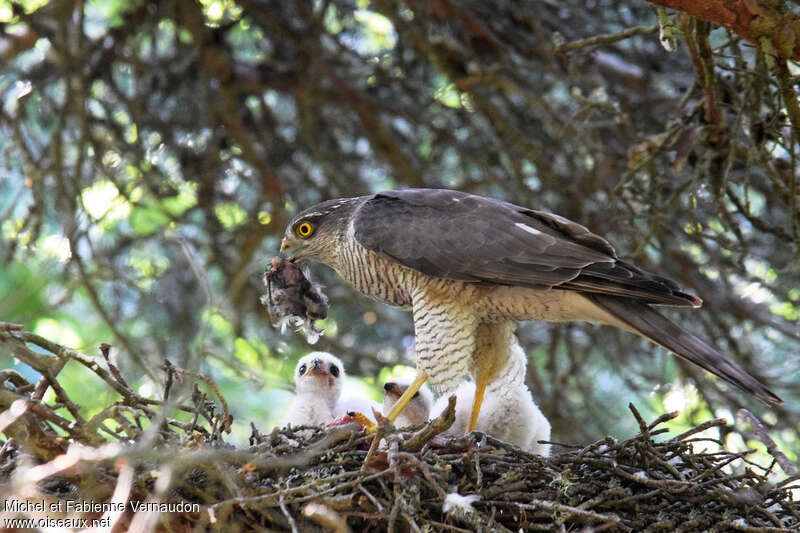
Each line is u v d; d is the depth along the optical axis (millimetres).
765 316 13695
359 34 15133
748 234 13992
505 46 13609
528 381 14164
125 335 12227
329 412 10297
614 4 13969
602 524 7508
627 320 8719
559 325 13914
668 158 13008
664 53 13820
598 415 14312
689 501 7703
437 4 13250
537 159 13398
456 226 9273
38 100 14180
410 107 14523
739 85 11211
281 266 10281
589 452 8016
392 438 7559
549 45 12922
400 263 9328
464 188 14023
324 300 10398
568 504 7676
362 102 14016
